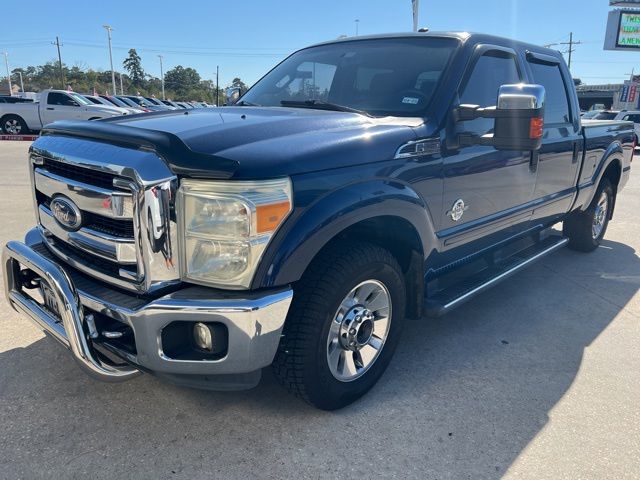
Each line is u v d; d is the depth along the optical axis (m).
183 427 2.67
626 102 38.22
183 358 2.32
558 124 4.49
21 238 5.75
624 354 3.57
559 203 4.69
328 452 2.52
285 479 2.34
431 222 3.09
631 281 5.05
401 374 3.25
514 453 2.55
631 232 6.97
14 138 19.88
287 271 2.31
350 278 2.60
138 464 2.41
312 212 2.37
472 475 2.40
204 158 2.21
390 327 3.01
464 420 2.79
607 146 5.41
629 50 36.97
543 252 4.53
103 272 2.51
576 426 2.77
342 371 2.81
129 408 2.81
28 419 2.70
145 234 2.25
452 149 3.16
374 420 2.77
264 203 2.23
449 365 3.37
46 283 2.73
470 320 4.07
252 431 2.65
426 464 2.46
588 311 4.30
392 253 3.15
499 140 2.97
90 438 2.57
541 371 3.32
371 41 3.84
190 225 2.26
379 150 2.71
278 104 3.72
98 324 2.49
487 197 3.58
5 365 3.19
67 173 2.61
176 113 3.12
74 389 2.97
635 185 10.99
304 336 2.51
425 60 3.44
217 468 2.40
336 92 3.60
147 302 2.32
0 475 2.31
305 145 2.46
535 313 4.23
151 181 2.22
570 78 4.80
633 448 2.61
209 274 2.27
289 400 2.92
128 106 26.03
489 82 3.60
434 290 3.46
